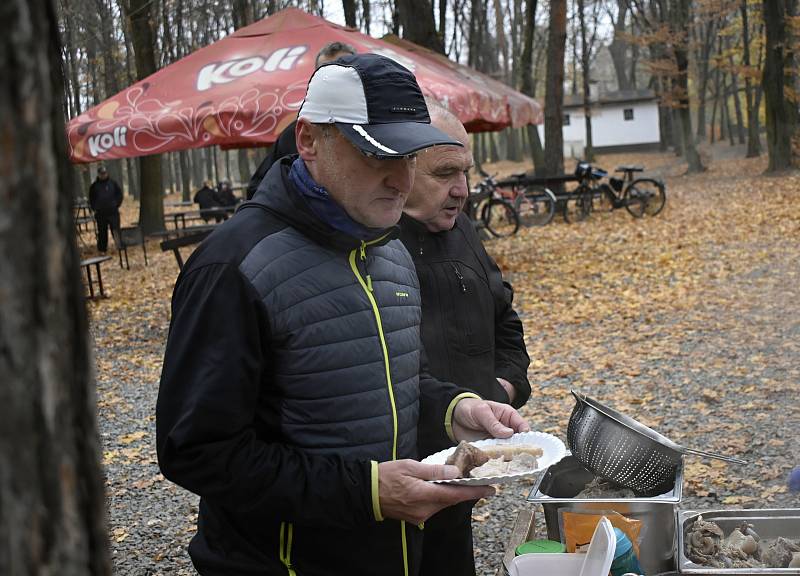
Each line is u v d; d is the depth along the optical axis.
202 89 10.09
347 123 1.88
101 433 7.07
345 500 1.90
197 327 1.88
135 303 13.80
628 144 66.12
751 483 4.84
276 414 2.00
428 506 1.94
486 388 2.83
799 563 2.45
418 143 1.83
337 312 1.99
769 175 29.19
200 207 28.53
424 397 2.41
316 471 1.91
